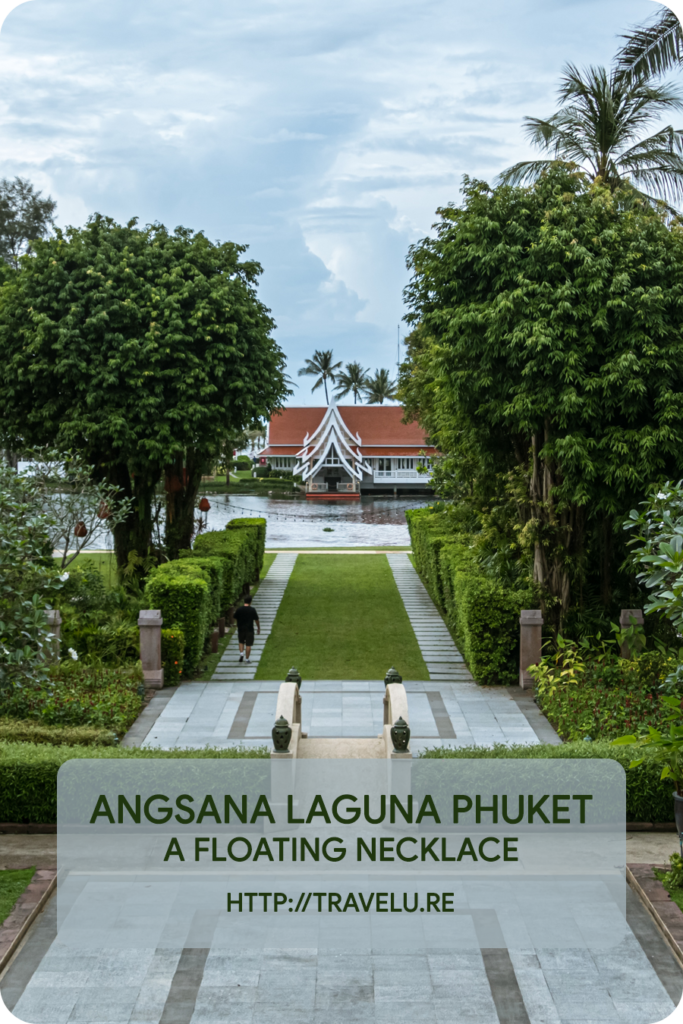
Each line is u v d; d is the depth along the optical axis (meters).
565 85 22.00
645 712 12.75
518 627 16.69
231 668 18.17
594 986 6.37
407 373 32.75
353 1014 6.04
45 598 18.50
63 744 10.84
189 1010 6.09
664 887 7.75
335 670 17.95
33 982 6.42
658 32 19.39
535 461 17.84
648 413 16.08
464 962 6.67
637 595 18.52
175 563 19.81
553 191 16.94
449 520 26.41
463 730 13.80
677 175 22.03
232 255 25.77
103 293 22.52
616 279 15.25
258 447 108.88
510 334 15.59
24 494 15.31
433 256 17.50
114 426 22.02
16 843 9.15
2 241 49.66
